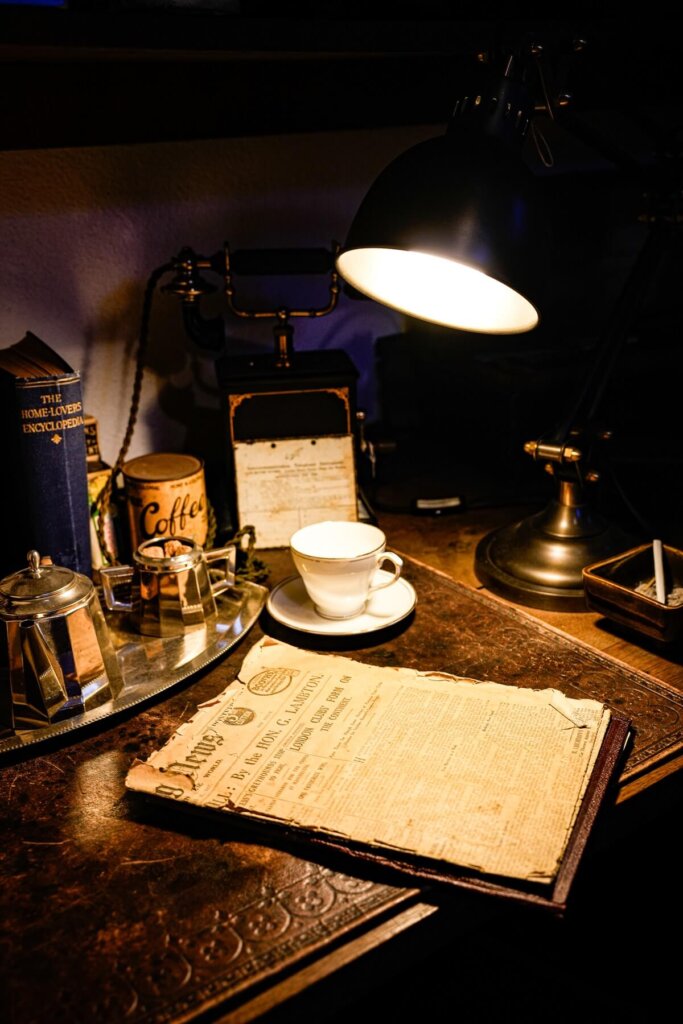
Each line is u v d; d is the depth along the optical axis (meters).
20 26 0.78
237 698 0.86
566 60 0.92
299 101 1.22
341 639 0.97
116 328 1.29
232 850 0.70
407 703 0.84
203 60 1.10
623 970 1.09
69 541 1.03
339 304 1.49
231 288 1.17
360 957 0.62
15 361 1.01
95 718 0.84
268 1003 0.58
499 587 1.08
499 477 1.42
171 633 0.98
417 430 1.62
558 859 0.65
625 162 1.01
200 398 1.40
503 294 0.97
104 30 0.82
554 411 1.38
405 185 0.82
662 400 1.42
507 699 0.84
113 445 1.35
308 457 1.20
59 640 0.82
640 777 0.77
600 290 1.64
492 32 1.05
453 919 0.66
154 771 0.76
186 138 1.17
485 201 0.80
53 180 1.19
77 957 0.61
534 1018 1.02
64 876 0.68
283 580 1.09
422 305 1.02
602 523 1.11
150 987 0.59
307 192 1.40
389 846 0.67
